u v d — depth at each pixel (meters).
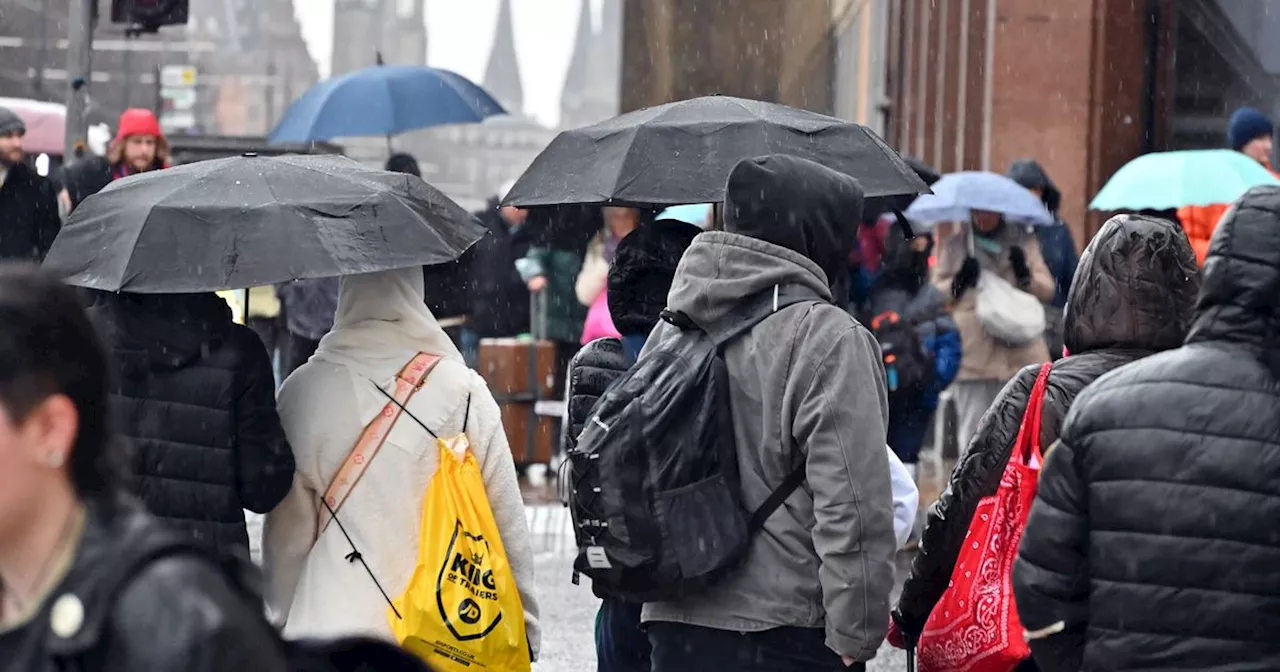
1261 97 42.75
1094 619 9.16
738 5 113.06
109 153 31.59
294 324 28.89
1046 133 44.69
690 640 11.28
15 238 30.86
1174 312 11.05
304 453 12.52
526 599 12.94
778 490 11.10
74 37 33.31
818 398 10.84
